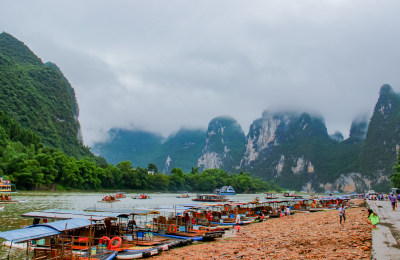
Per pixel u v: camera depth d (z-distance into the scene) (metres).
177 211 47.41
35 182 143.00
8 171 137.75
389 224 35.34
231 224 51.38
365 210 59.44
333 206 87.88
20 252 30.30
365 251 24.42
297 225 46.94
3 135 173.62
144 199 132.12
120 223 38.50
